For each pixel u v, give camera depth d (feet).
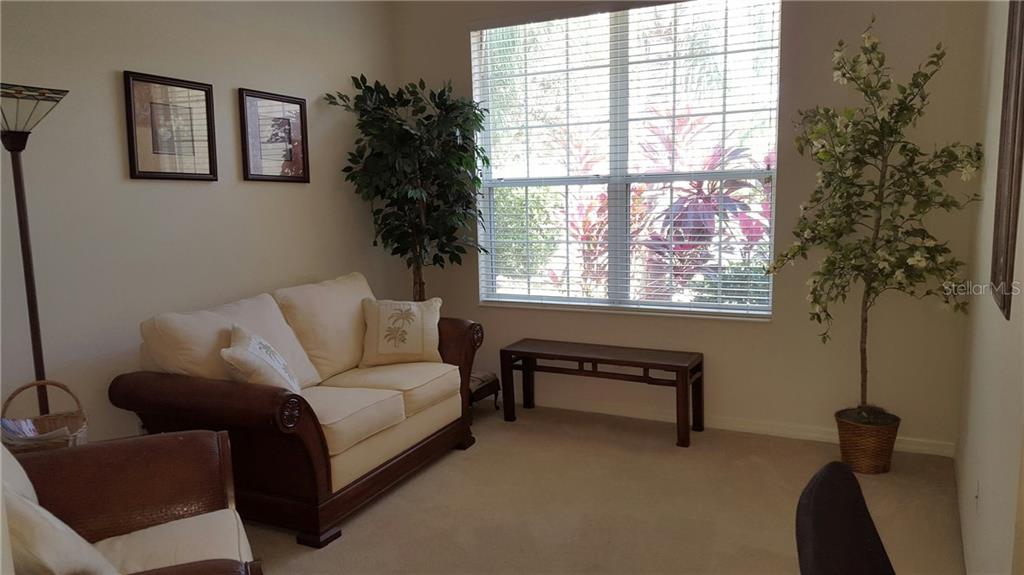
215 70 10.98
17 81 8.45
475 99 14.38
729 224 12.50
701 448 11.68
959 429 10.46
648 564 8.00
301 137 12.68
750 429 12.49
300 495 8.60
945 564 7.86
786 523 8.90
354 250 14.15
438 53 14.47
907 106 9.37
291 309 11.05
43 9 8.68
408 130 12.65
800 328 11.91
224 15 11.10
